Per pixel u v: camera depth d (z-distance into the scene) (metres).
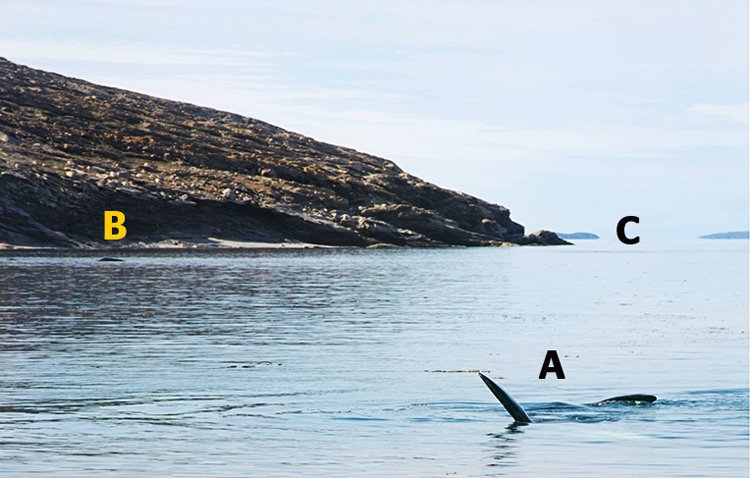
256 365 52.59
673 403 41.34
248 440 34.03
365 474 29.39
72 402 41.34
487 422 37.44
